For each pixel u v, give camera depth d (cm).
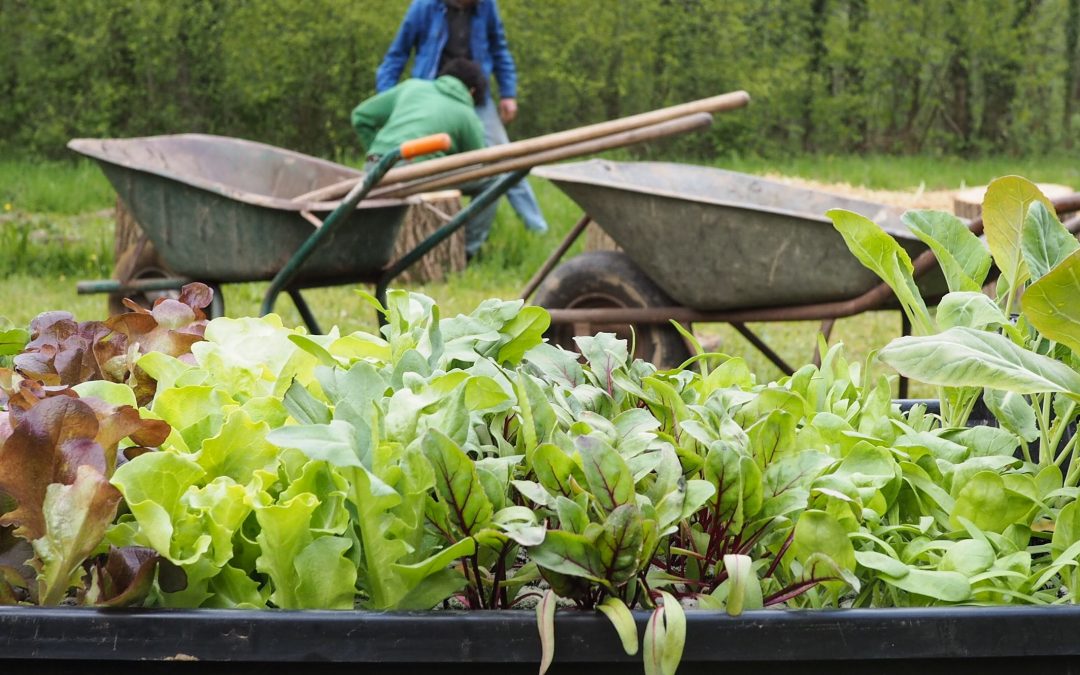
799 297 337
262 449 111
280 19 1437
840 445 124
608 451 100
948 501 118
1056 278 103
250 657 93
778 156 1659
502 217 831
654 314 358
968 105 1741
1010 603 106
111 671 95
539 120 1559
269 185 445
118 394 118
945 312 126
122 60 1444
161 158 428
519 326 135
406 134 609
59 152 1412
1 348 144
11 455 100
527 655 93
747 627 94
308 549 101
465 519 102
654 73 1603
